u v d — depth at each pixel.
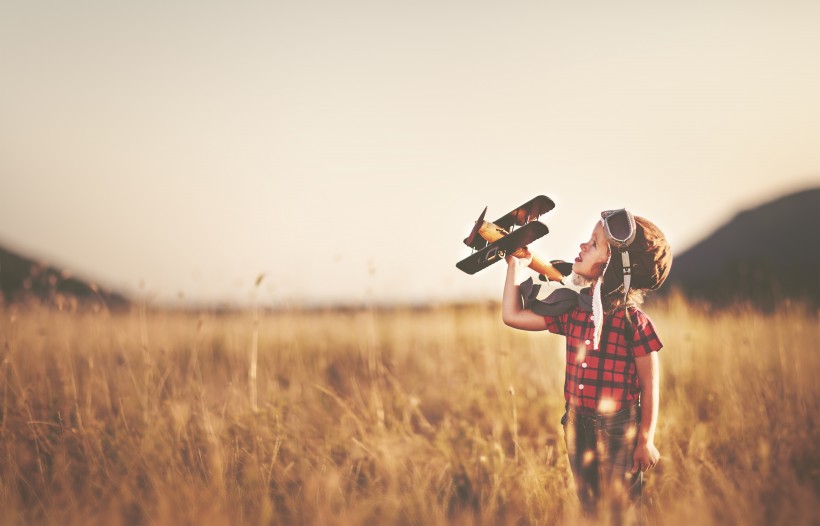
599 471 2.41
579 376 2.42
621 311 2.38
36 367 4.27
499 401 4.45
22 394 3.64
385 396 4.58
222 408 3.85
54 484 3.09
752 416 3.64
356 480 3.16
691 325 5.87
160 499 2.72
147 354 4.23
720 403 3.99
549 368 5.13
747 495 2.64
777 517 2.50
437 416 4.55
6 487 2.88
